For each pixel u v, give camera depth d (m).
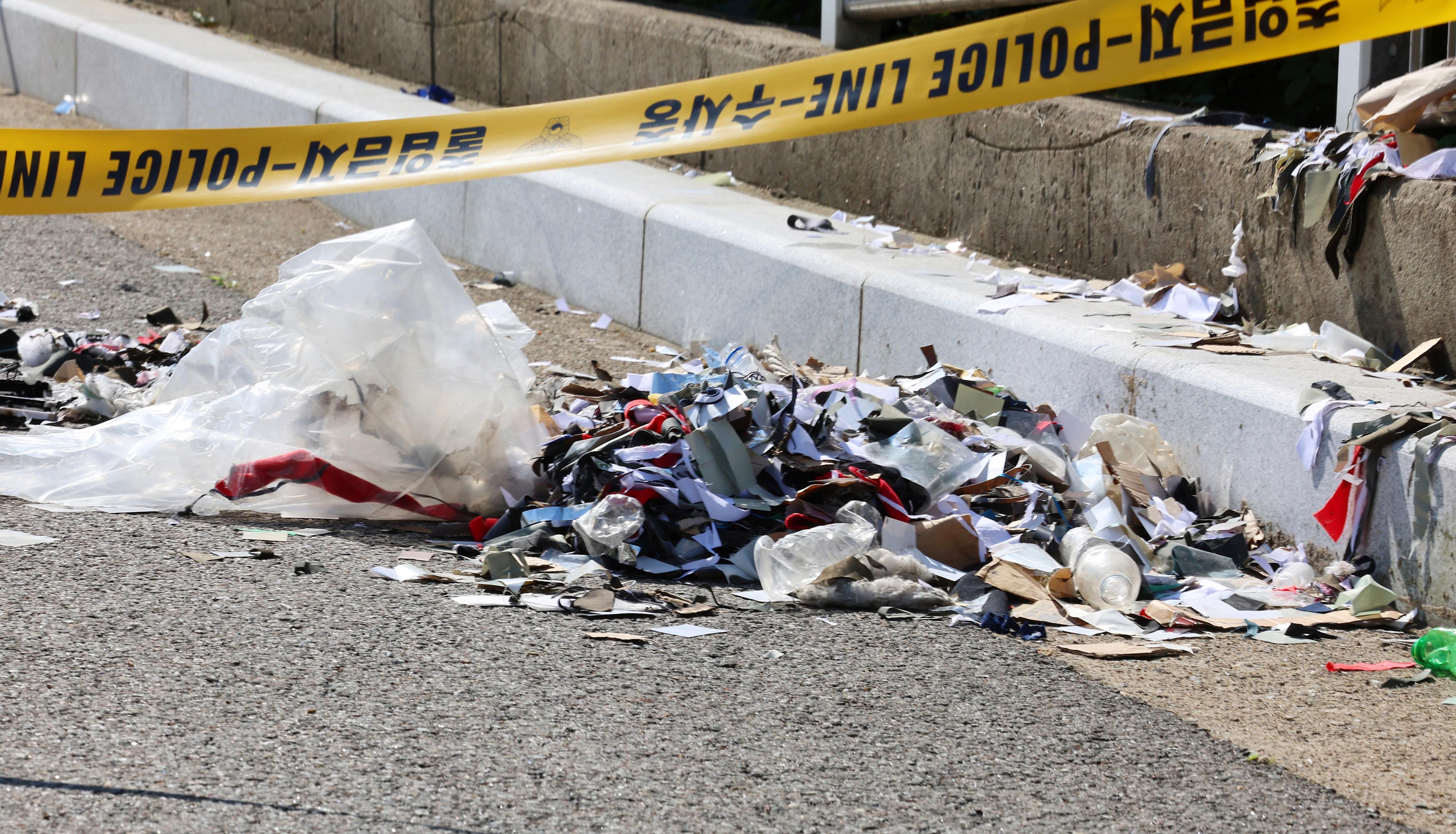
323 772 6.47
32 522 9.59
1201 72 9.22
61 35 28.27
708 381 11.27
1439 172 11.01
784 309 14.74
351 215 21.38
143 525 9.72
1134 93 16.22
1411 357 10.77
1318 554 9.80
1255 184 12.28
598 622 8.52
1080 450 11.19
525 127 10.84
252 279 17.80
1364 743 7.44
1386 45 12.20
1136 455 11.02
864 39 18.19
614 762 6.75
